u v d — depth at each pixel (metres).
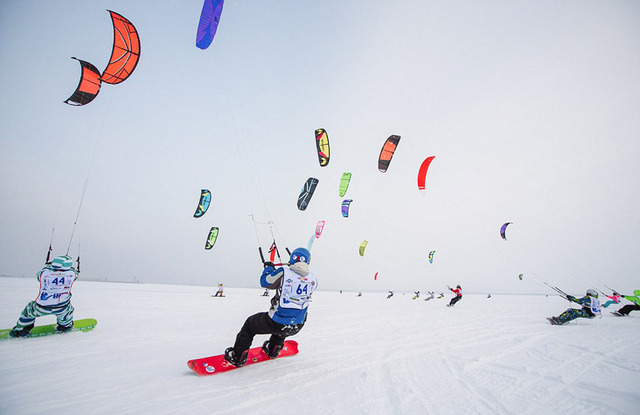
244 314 8.07
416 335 5.48
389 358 3.65
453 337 5.31
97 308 8.02
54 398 2.08
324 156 10.11
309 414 1.93
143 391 2.27
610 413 1.97
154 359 3.22
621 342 4.64
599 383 2.60
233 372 2.82
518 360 3.55
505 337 5.31
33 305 4.06
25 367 2.77
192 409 1.95
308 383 2.59
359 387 2.54
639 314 10.51
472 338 5.20
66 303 4.39
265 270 2.86
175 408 1.96
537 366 3.25
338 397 2.28
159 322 5.96
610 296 10.23
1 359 2.99
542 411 2.04
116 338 4.26
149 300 11.68
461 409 2.09
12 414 1.79
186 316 7.17
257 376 2.73
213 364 2.82
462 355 3.85
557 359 3.56
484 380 2.78
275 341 3.06
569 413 2.00
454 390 2.50
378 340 4.89
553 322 7.26
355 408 2.07
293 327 2.73
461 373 3.03
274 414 1.91
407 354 3.91
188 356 3.41
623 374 2.86
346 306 13.20
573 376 2.84
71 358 3.13
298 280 2.71
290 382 2.59
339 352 3.88
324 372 2.94
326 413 1.96
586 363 3.34
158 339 4.30
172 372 2.78
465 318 8.79
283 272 2.69
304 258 2.87
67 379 2.49
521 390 2.49
